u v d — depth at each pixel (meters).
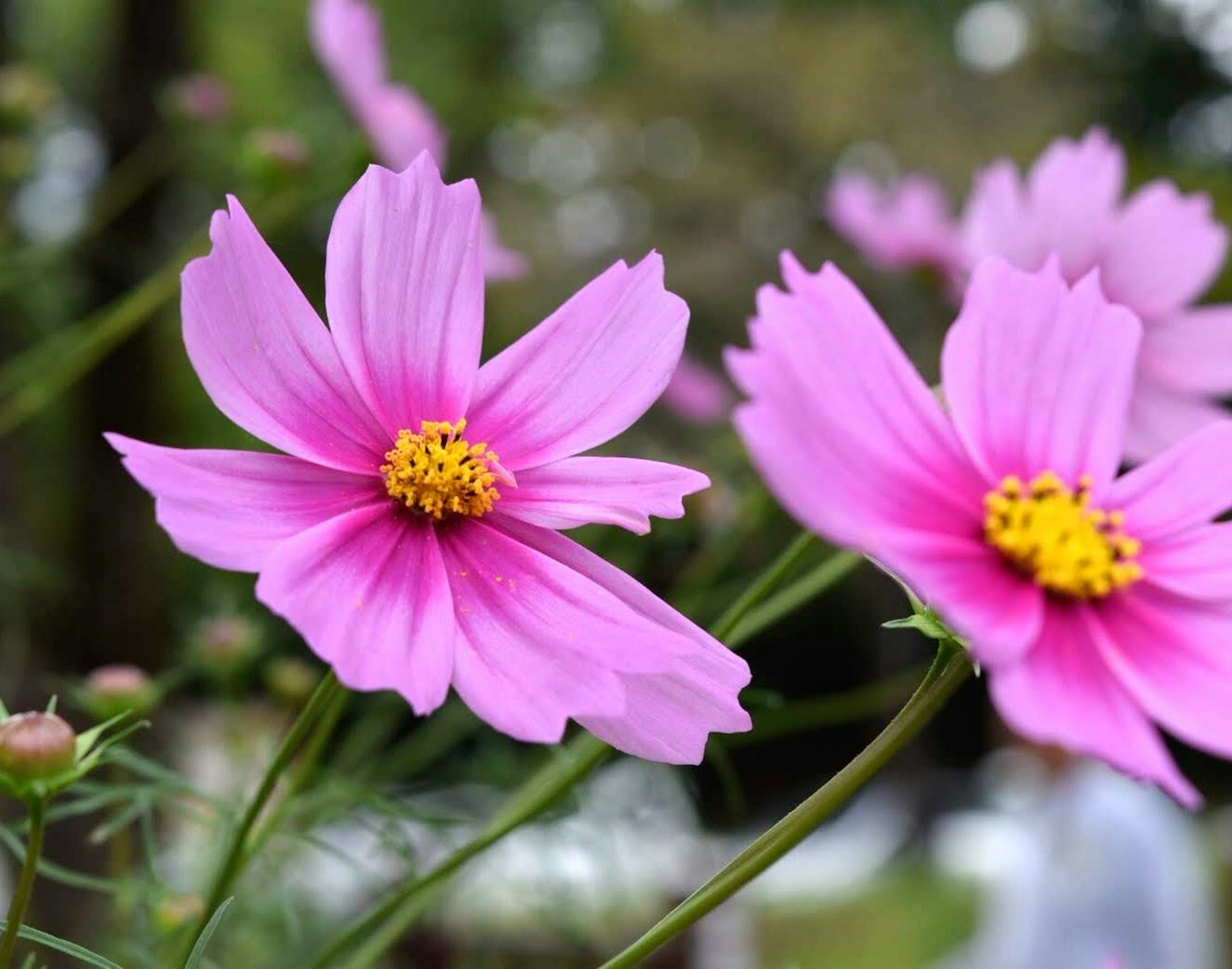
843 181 0.81
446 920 0.67
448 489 0.43
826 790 0.40
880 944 1.93
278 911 0.58
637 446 0.99
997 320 0.44
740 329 3.79
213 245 0.42
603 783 0.62
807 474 0.38
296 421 0.43
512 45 3.54
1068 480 0.44
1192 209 0.58
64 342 0.61
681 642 0.42
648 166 3.97
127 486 1.42
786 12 4.31
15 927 0.40
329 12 0.67
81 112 1.43
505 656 0.42
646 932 0.40
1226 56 4.40
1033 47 4.21
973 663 0.40
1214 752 0.40
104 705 0.53
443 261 0.44
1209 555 0.44
